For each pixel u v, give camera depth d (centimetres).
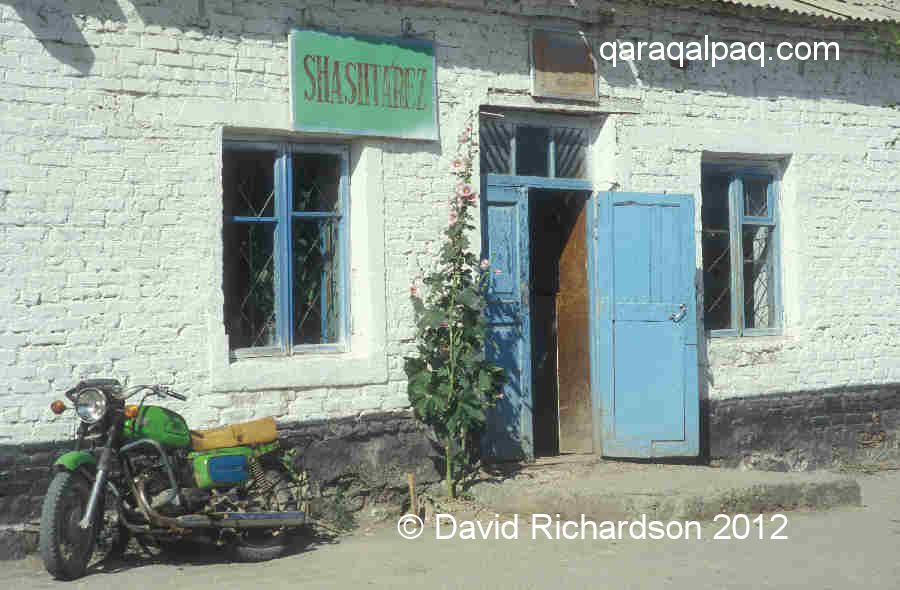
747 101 978
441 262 789
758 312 1012
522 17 865
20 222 664
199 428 718
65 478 588
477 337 783
